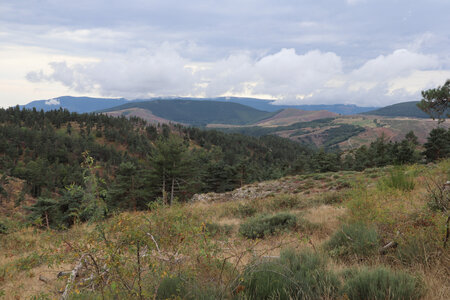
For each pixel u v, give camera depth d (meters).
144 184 47.03
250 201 17.20
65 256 2.72
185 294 3.04
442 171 10.30
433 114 19.84
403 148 48.28
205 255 3.13
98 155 181.25
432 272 3.42
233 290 3.21
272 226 8.94
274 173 75.62
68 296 3.02
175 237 3.30
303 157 74.94
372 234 5.10
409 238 4.46
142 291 2.66
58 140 192.38
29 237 7.96
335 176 25.72
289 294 3.02
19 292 4.92
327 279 3.40
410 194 7.61
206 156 106.88
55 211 23.25
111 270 2.61
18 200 67.50
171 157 45.09
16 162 157.50
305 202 15.01
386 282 3.10
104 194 2.78
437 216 4.46
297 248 5.12
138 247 2.73
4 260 6.84
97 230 2.72
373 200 6.65
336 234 5.86
